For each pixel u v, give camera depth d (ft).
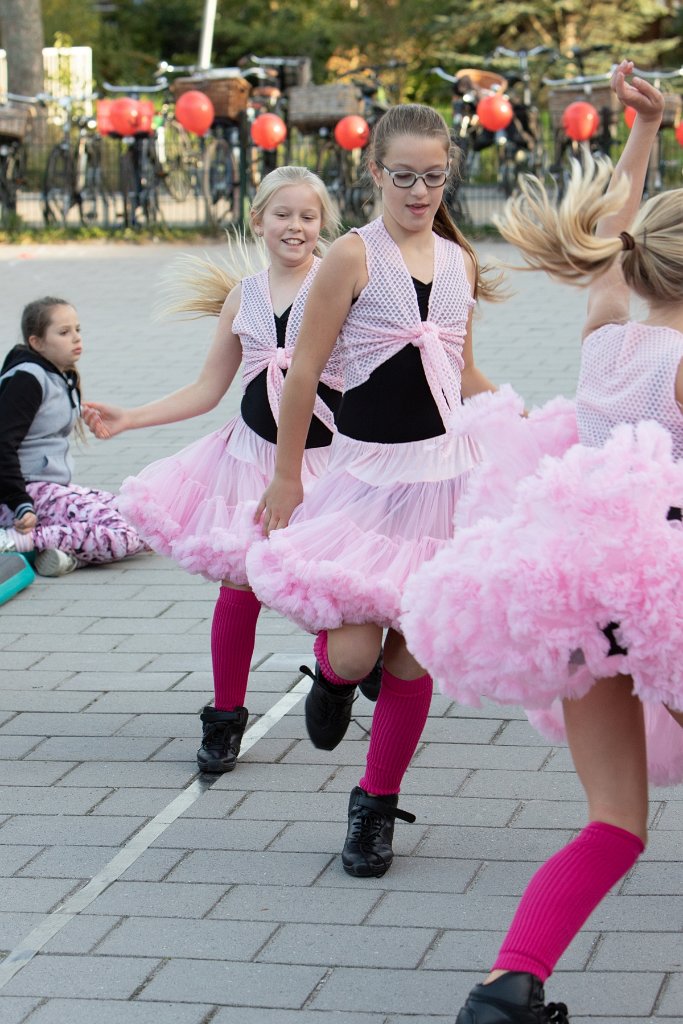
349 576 12.17
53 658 18.79
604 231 11.97
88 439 30.32
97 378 36.42
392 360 12.88
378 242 12.92
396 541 12.71
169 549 15.17
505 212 10.77
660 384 10.28
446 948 11.56
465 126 61.87
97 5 129.29
